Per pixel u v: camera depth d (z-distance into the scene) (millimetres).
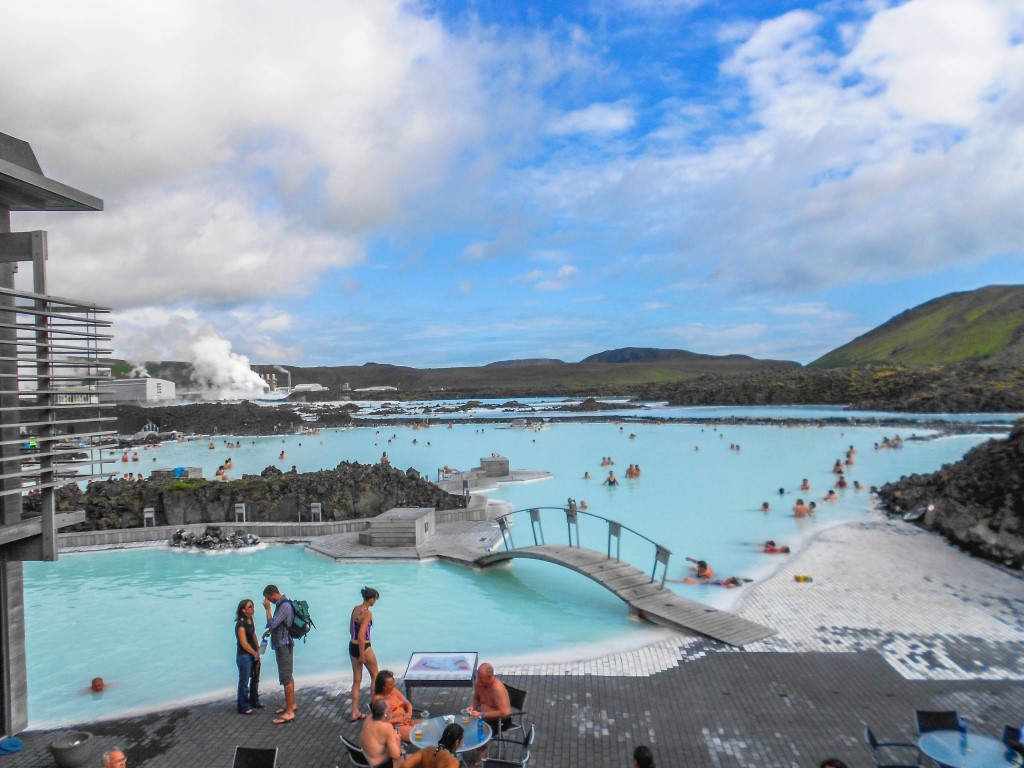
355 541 22312
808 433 60094
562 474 39938
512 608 16000
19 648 9984
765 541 22469
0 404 9367
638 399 132875
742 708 10062
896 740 8945
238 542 22375
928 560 18719
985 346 184250
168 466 49188
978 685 10680
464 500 26844
